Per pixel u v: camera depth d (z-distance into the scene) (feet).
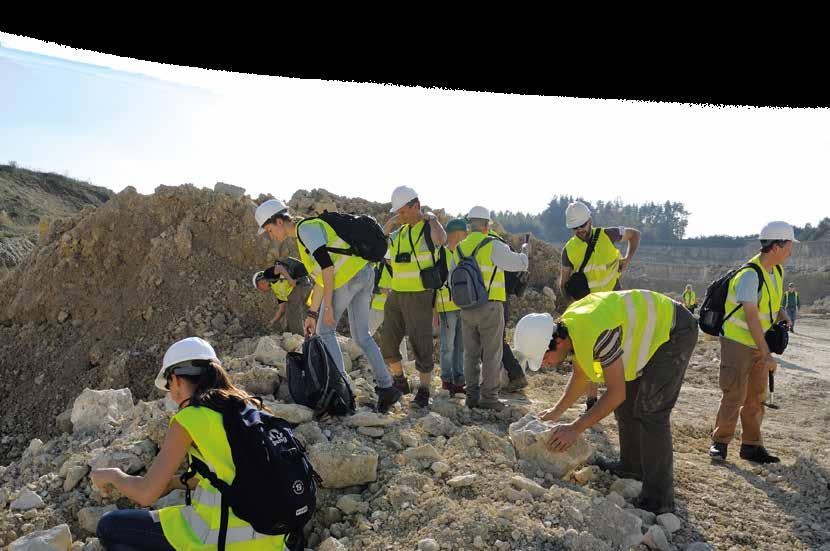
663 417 12.91
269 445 8.79
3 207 100.89
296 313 26.84
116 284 30.27
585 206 19.65
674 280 209.05
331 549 10.71
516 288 20.31
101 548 10.59
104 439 15.42
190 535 8.80
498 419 17.74
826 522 13.26
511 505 11.74
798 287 169.89
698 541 12.25
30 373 28.04
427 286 17.16
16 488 14.34
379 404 16.31
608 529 11.51
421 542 10.69
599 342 11.82
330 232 15.58
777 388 28.89
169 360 9.28
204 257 30.27
